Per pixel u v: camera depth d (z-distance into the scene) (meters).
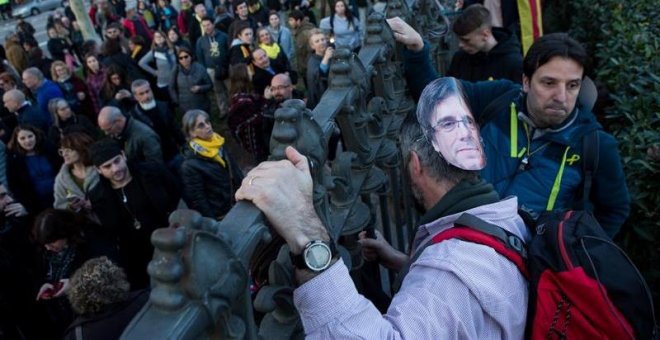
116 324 2.28
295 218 0.97
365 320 0.96
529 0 4.36
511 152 1.83
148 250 3.72
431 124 1.24
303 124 1.13
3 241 3.62
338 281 0.98
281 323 1.12
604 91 3.52
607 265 1.10
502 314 1.05
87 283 2.28
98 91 7.46
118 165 3.50
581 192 1.80
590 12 5.36
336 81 1.47
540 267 1.12
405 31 2.25
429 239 1.18
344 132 1.54
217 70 8.27
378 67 1.97
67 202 4.05
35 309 3.66
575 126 1.79
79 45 12.84
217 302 0.74
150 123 5.47
